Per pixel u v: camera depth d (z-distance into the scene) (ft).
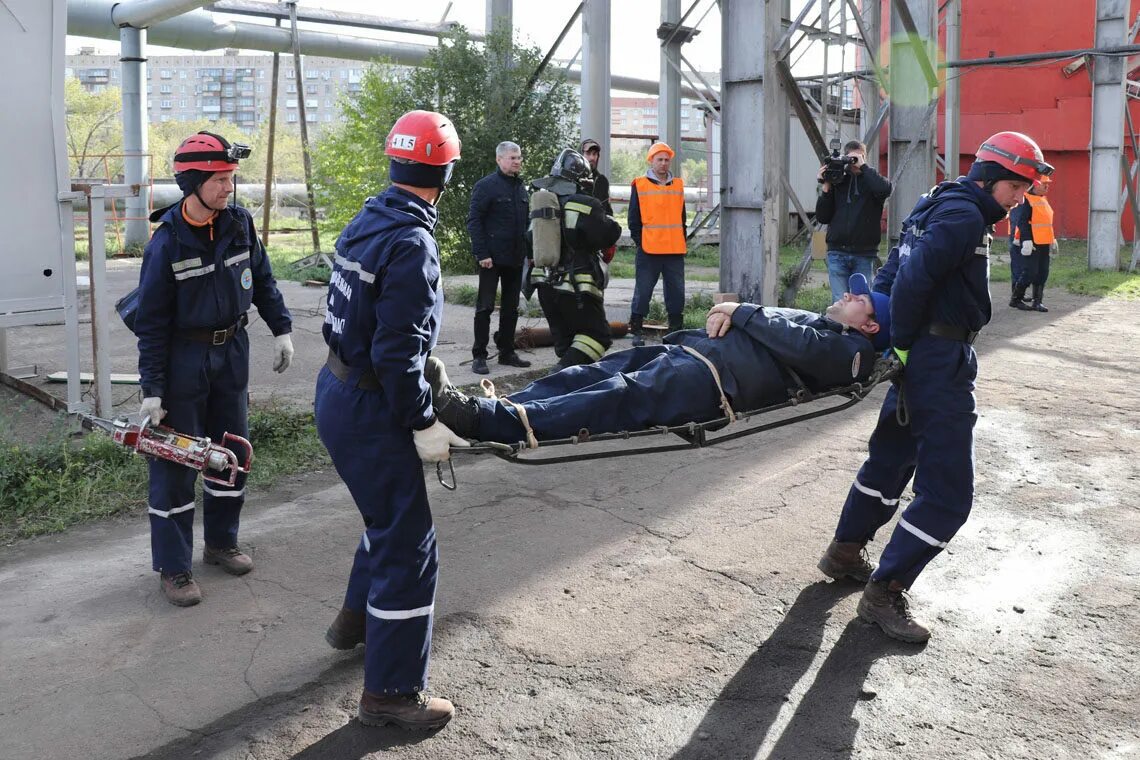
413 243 9.84
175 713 11.03
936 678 11.73
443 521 17.31
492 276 28.40
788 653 12.34
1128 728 10.62
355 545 16.33
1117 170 61.67
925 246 12.01
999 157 12.03
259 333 35.68
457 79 58.08
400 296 9.73
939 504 12.42
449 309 42.01
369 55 92.79
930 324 12.48
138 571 15.21
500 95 57.62
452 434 10.30
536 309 40.22
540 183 24.21
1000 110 97.71
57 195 21.76
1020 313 43.73
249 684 11.69
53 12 21.30
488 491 18.99
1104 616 13.34
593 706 11.11
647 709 11.05
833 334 12.82
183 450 12.82
